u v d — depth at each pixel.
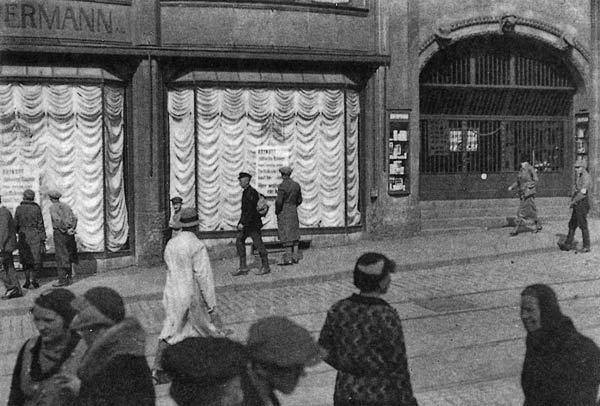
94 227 12.77
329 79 14.46
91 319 3.04
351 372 3.56
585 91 17.48
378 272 3.63
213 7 13.68
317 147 14.43
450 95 16.86
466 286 10.26
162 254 13.29
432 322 8.22
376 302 3.62
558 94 17.72
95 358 2.95
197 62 13.60
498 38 16.62
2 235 10.35
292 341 2.87
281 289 10.75
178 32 13.54
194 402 2.70
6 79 12.22
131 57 13.01
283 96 14.09
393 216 15.18
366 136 15.13
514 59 17.20
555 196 17.86
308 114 14.30
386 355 3.51
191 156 13.60
